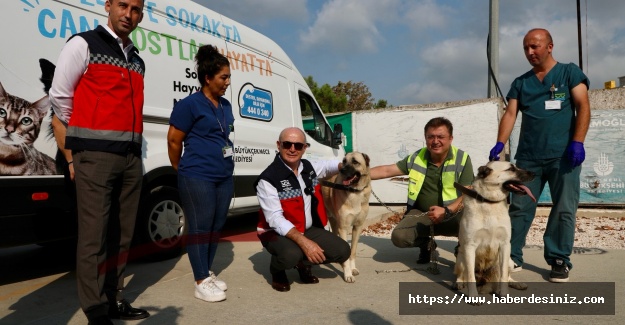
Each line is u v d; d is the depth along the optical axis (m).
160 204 4.53
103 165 2.61
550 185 3.91
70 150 2.66
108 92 2.63
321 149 7.29
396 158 9.92
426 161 4.27
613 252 4.93
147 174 4.27
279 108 6.32
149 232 4.40
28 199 3.37
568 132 3.80
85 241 2.59
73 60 2.54
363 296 3.45
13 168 3.27
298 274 4.14
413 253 5.02
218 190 3.42
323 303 3.28
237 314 3.05
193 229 3.32
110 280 2.92
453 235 4.27
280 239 3.50
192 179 3.25
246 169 5.58
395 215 8.30
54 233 3.58
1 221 3.22
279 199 3.56
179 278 3.97
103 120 2.61
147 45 4.34
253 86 5.77
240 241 5.73
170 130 3.29
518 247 4.12
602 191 8.36
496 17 9.57
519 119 8.42
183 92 4.72
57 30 3.57
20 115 3.30
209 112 3.29
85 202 2.59
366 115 10.17
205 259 3.38
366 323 2.87
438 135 3.95
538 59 3.87
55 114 2.74
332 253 3.64
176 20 4.75
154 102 4.38
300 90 6.98
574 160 3.63
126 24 2.71
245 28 5.94
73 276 4.18
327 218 4.08
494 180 3.20
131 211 2.95
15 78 3.27
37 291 3.66
